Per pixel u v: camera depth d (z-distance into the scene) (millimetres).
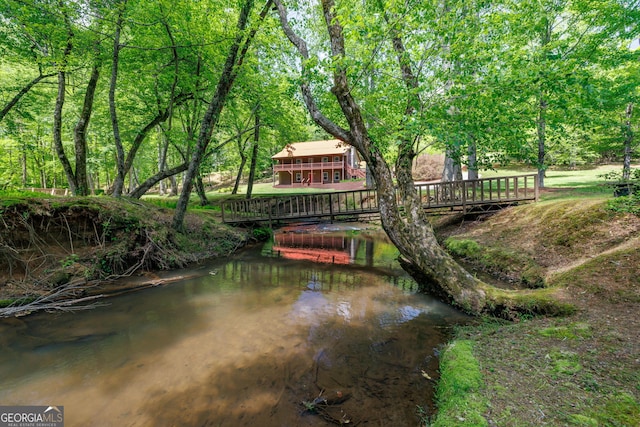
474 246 8125
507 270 6637
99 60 9391
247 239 12070
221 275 7863
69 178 10039
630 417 2037
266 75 12094
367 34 4824
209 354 3900
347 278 7488
